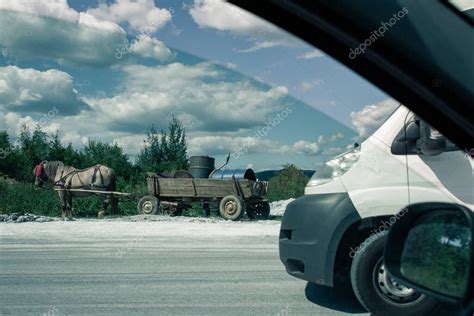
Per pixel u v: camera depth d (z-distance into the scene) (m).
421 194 4.65
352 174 4.98
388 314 4.75
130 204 21.09
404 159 4.73
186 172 20.08
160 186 19.61
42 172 19.78
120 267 8.41
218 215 20.61
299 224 5.11
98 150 21.88
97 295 6.49
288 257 5.18
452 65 2.57
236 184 19.11
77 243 11.36
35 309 5.84
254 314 5.42
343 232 4.90
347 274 5.12
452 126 2.72
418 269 1.94
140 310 5.72
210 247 10.73
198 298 6.23
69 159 22.08
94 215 20.67
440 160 4.58
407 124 4.66
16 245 10.97
